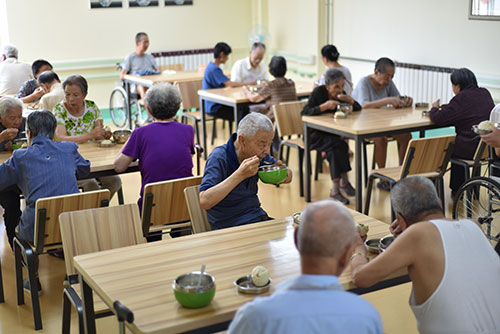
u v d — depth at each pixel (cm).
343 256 149
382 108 496
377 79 514
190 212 287
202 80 688
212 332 175
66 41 805
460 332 180
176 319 171
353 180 550
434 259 181
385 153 512
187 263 211
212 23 893
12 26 772
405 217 196
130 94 753
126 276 201
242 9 909
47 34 792
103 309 228
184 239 234
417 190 194
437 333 183
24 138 394
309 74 830
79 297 239
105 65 830
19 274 321
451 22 618
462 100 425
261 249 222
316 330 138
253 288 186
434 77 642
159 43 862
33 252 295
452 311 180
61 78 812
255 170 251
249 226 247
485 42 585
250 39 906
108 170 356
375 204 481
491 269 185
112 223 258
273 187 534
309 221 148
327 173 571
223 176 269
